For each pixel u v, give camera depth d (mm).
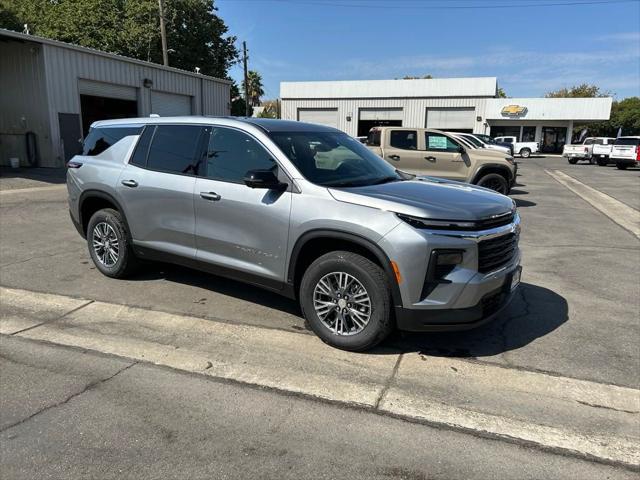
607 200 14055
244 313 4832
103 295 5289
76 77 19594
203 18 40094
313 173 4195
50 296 5254
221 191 4500
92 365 3818
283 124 4734
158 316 4750
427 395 3426
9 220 9289
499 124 46312
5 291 5395
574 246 8023
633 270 6582
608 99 43562
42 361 3875
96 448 2840
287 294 4285
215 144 4699
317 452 2818
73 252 7012
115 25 35812
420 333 4418
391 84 44938
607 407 3311
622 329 4582
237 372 3717
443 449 2857
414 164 11984
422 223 3572
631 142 28156
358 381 3596
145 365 3822
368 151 5188
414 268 3561
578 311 5023
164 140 5133
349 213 3783
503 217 3926
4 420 3100
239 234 4422
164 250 5086
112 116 22656
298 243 4039
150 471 2656
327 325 4090
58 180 15508
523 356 4012
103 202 5742
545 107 44438
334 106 46531
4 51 18703
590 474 2668
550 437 2982
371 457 2779
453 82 44062
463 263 3605
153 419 3121
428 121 45219
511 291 4043
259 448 2850
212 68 41656
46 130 18625
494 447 2883
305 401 3340
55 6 36688
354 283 3893
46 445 2863
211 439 2926
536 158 41281
